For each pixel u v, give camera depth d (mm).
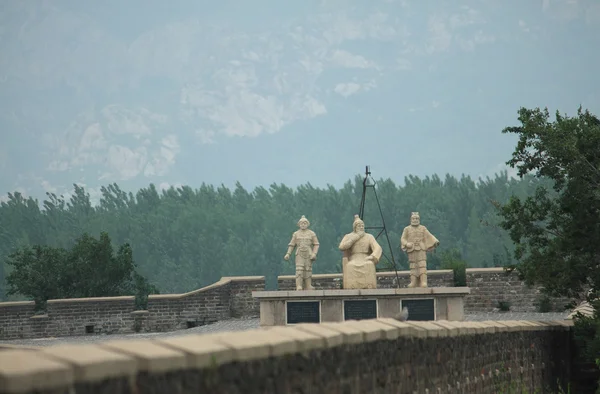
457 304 52438
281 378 14008
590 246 44031
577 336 39875
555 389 37375
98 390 10094
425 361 21719
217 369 12180
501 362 29703
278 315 53406
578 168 44500
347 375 16719
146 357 10805
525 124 46125
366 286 53625
